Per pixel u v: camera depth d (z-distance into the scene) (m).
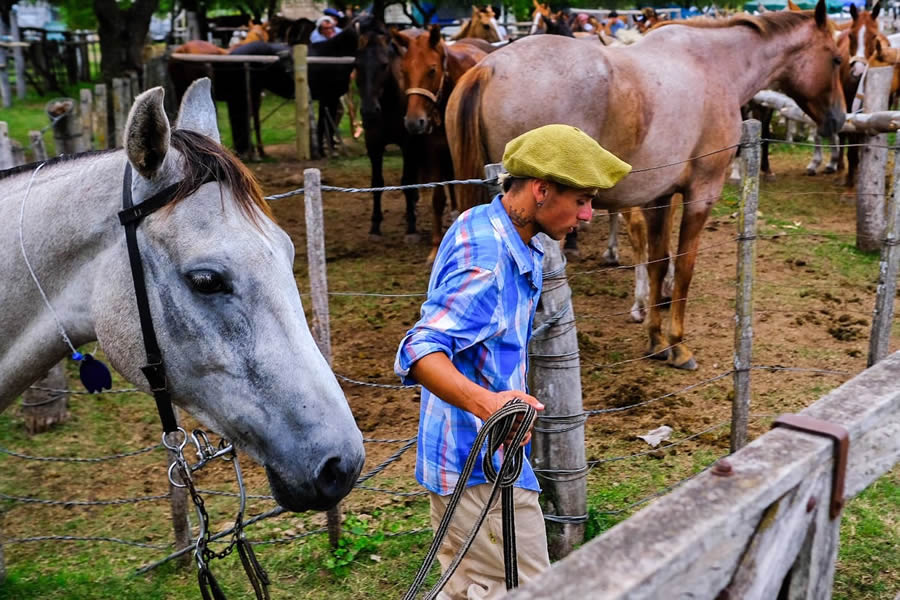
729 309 6.32
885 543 3.40
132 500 3.47
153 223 2.02
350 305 6.64
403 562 3.40
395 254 8.05
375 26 8.28
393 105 8.13
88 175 2.17
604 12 21.61
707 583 1.20
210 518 3.82
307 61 12.51
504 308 2.11
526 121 4.74
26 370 2.28
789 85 5.77
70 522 3.81
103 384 2.31
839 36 10.45
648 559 1.08
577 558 1.08
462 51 8.05
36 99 18.09
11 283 2.21
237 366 2.00
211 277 1.96
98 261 2.13
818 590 1.52
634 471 4.04
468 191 5.10
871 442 1.57
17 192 2.25
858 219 7.41
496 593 2.30
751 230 3.62
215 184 2.05
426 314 2.09
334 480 1.98
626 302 6.53
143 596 3.22
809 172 10.62
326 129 13.62
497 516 2.24
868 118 6.79
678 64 4.99
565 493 3.25
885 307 4.05
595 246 8.14
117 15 14.28
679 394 4.93
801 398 4.75
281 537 3.62
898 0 21.52
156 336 2.04
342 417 2.01
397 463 4.25
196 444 2.13
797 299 6.36
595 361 5.45
